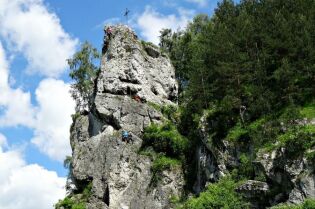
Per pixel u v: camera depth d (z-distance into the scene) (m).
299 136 45.22
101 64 73.12
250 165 49.56
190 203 48.28
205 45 66.25
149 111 68.38
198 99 61.84
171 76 76.12
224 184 49.28
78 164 68.31
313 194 42.53
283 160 45.69
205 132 56.41
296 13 61.03
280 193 45.38
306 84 53.38
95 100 69.75
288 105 51.81
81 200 65.56
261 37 59.16
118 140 65.69
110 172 63.12
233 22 66.44
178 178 60.69
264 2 65.69
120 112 67.94
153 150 63.94
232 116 55.28
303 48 54.81
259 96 54.41
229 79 57.53
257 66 57.00
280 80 54.00
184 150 62.34
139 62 72.94
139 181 61.81
